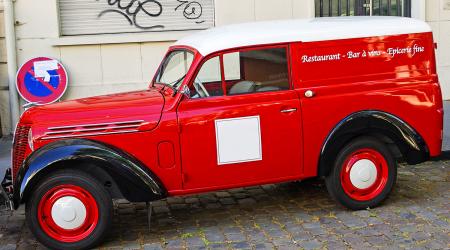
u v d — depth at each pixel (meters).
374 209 5.70
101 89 9.77
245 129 5.25
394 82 5.54
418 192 6.25
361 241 4.93
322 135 5.43
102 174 5.11
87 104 5.32
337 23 5.59
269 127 5.30
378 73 5.53
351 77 5.47
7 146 8.94
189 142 5.15
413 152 5.64
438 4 10.57
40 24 9.54
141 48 9.79
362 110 5.48
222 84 5.25
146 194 5.03
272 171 5.37
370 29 5.50
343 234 5.11
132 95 5.63
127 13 9.83
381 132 5.55
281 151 5.36
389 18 5.79
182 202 6.34
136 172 4.97
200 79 5.21
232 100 5.24
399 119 5.54
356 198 5.64
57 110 5.19
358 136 5.55
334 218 5.53
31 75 9.41
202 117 5.16
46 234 4.94
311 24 5.59
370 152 5.59
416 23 5.63
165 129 5.10
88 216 4.98
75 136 5.03
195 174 5.20
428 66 5.64
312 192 6.43
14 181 4.89
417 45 5.59
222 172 5.25
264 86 5.34
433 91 5.64
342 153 5.52
